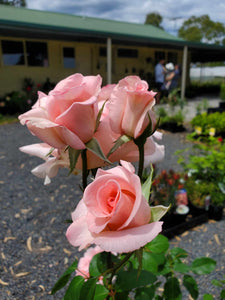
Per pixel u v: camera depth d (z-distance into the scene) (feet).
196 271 4.12
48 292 7.77
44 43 42.19
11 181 14.88
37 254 9.35
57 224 10.98
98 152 1.97
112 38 39.01
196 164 12.09
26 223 11.06
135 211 1.63
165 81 37.55
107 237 1.66
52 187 14.16
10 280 8.20
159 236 3.35
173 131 26.61
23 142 22.24
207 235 10.07
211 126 23.65
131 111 1.98
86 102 1.81
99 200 1.74
